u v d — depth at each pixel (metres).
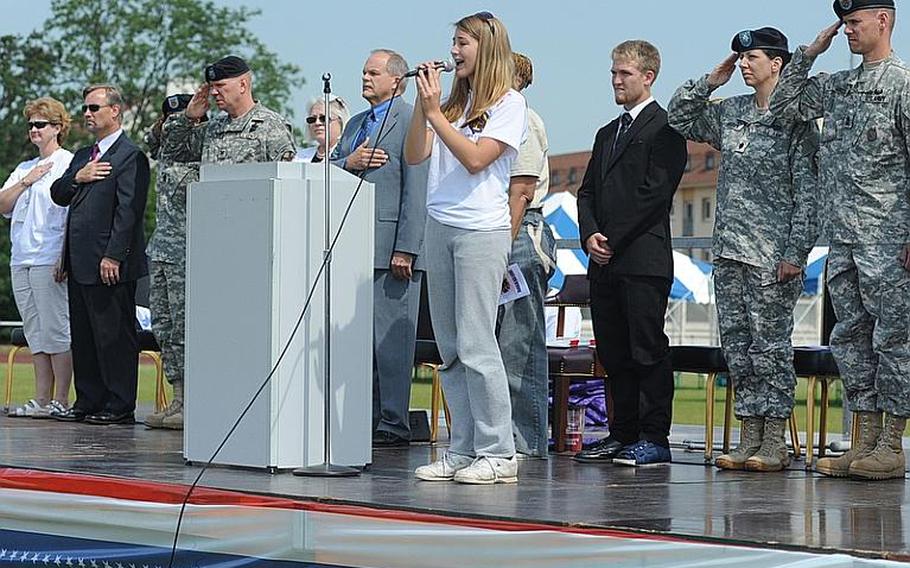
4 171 54.50
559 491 6.83
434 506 6.11
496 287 7.14
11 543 7.23
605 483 7.28
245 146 9.85
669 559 5.38
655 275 8.42
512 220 8.09
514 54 8.59
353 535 6.07
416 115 7.20
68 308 11.27
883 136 7.60
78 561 6.96
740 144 8.27
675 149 8.52
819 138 8.13
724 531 5.50
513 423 8.80
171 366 10.41
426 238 7.28
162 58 55.56
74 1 55.12
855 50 7.71
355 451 7.70
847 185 7.72
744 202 8.23
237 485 6.79
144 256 10.90
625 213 8.45
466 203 7.08
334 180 7.56
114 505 6.88
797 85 7.99
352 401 7.68
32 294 11.47
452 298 7.25
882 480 7.58
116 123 11.00
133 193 10.76
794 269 8.10
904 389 7.60
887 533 5.48
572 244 12.73
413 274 9.41
